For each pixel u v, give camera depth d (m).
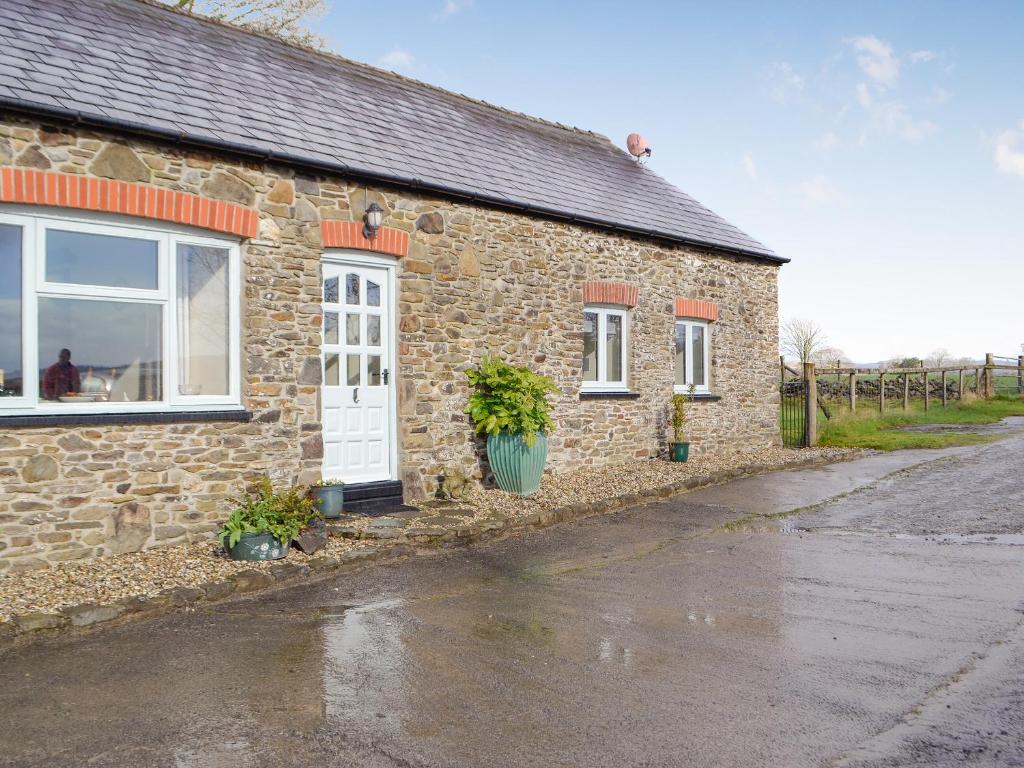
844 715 4.01
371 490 9.08
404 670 4.68
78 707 4.18
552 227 11.29
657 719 4.00
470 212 10.18
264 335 8.02
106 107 7.06
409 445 9.49
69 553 6.68
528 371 10.17
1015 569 6.75
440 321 9.83
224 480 7.67
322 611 5.81
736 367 14.79
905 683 4.39
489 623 5.54
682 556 7.52
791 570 6.95
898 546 7.71
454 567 7.11
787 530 8.61
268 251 8.09
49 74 7.15
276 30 18.69
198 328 7.72
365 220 8.91
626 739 3.79
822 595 6.15
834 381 26.62
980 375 26.58
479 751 3.69
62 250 6.86
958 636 5.14
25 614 5.35
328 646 5.08
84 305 6.98
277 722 4.00
